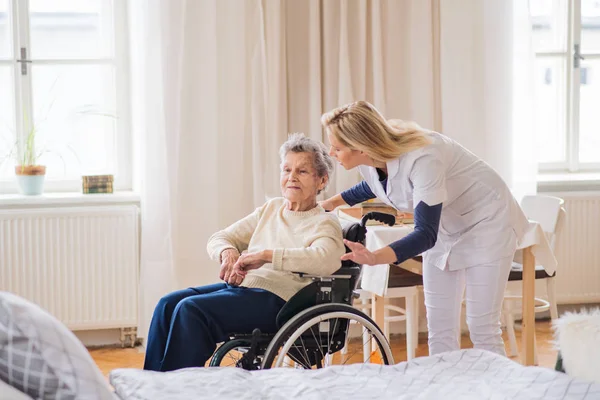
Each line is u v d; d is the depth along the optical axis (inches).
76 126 174.6
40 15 171.0
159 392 74.2
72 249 163.9
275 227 110.8
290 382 78.7
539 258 142.6
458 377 78.6
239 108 166.2
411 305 144.4
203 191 164.6
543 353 163.2
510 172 177.0
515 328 185.2
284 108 167.6
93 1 173.0
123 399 73.9
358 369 82.3
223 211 167.6
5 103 171.0
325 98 170.6
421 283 142.9
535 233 139.8
